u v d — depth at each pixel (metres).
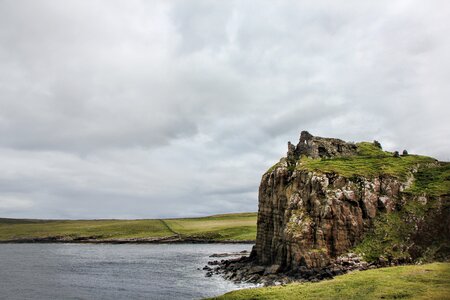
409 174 107.88
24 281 108.94
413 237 89.19
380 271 64.06
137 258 174.38
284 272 94.00
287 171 115.88
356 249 90.75
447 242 85.94
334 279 61.72
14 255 197.62
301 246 92.00
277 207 112.75
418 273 59.38
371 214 96.81
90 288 96.06
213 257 171.88
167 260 162.75
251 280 93.75
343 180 101.50
